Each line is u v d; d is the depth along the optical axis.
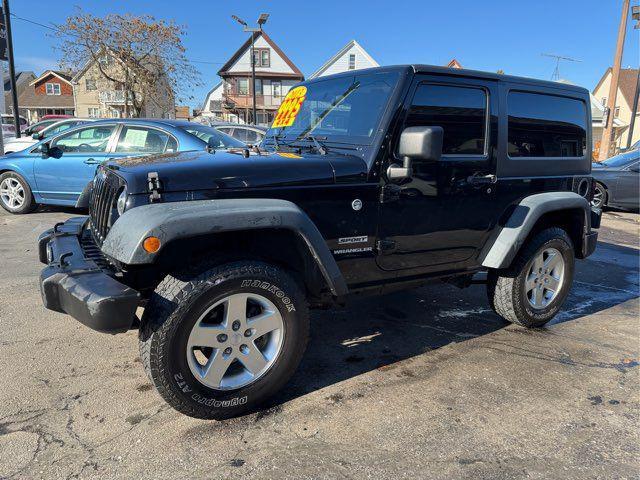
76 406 2.79
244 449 2.45
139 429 2.59
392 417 2.76
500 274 3.94
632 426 2.74
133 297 2.32
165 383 2.44
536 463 2.40
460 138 3.35
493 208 3.60
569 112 4.06
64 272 2.54
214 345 2.55
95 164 7.41
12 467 2.27
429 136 2.71
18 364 3.26
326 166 2.87
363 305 4.61
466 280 3.93
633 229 9.10
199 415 2.58
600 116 43.38
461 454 2.45
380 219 3.07
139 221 2.32
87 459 2.34
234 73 47.03
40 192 7.95
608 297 5.12
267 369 2.73
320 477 2.26
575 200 3.94
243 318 2.61
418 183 3.16
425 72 3.10
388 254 3.17
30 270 5.26
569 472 2.34
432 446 2.51
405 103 3.04
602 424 2.75
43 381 3.05
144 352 2.44
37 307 4.25
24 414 2.70
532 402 2.96
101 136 7.53
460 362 3.47
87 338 3.67
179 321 2.41
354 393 3.02
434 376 3.26
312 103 3.57
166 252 2.53
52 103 57.28
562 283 4.13
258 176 2.71
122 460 2.34
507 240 3.61
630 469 2.37
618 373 3.37
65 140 7.75
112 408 2.78
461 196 3.39
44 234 3.44
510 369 3.38
